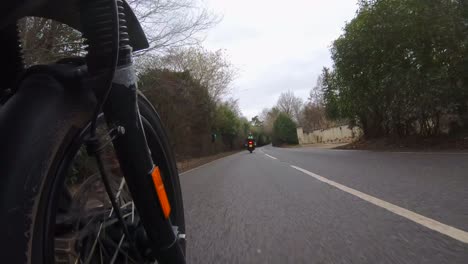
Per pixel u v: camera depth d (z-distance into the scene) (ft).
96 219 4.63
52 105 3.77
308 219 12.99
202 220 14.07
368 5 53.26
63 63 4.29
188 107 78.48
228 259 9.18
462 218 11.41
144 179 4.36
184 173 44.47
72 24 4.95
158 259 4.81
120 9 4.46
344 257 8.81
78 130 3.90
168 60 53.98
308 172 29.60
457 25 43.62
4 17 3.87
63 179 3.70
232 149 163.32
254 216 14.23
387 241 9.75
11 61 4.84
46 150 3.55
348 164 33.53
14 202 3.27
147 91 50.26
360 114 69.46
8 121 3.62
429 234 10.04
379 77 54.70
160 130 5.59
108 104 4.18
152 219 4.55
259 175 31.27
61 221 4.14
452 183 17.85
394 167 27.14
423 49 46.93
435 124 48.80
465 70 43.27
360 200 15.58
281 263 8.72
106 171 4.58
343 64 58.70
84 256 4.40
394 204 14.14
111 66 3.99
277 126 226.79
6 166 3.38
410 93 47.93
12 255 3.18
